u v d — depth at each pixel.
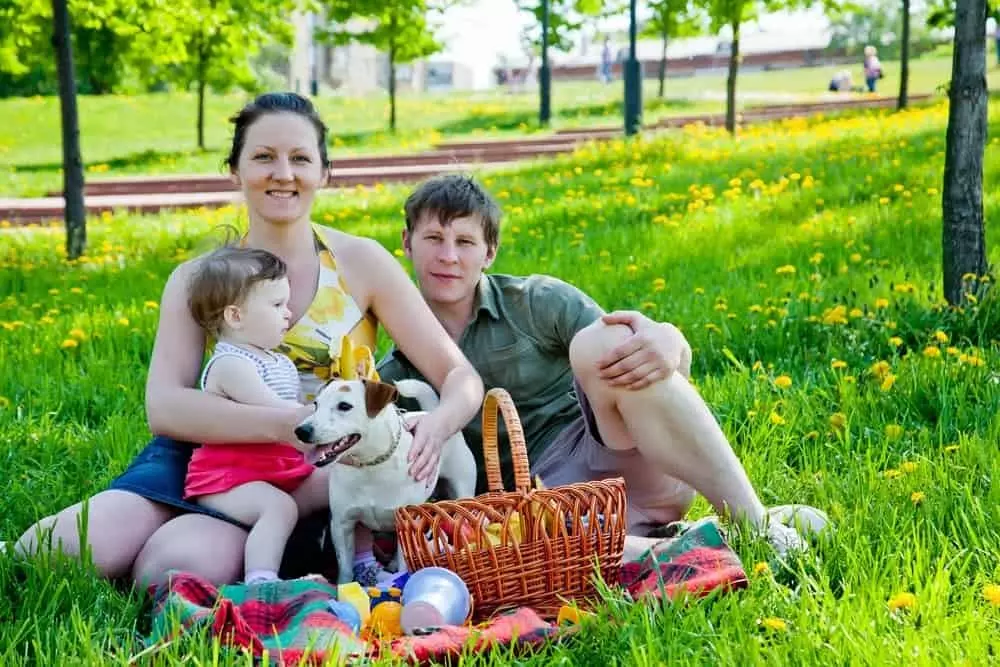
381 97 45.81
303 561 3.86
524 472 3.29
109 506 3.61
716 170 13.93
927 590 2.98
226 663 2.71
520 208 11.92
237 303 3.76
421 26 29.47
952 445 4.29
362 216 13.28
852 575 3.17
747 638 2.79
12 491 4.39
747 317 6.64
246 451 3.71
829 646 2.72
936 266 7.53
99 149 27.28
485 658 2.90
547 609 3.25
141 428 5.24
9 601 3.18
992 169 11.32
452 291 4.11
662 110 32.47
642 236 9.86
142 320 7.76
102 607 3.21
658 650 2.79
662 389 3.58
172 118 32.00
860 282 7.27
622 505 3.32
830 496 4.05
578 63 68.19
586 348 3.67
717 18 20.98
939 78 42.72
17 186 21.41
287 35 27.39
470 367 3.96
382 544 3.92
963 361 5.17
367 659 2.80
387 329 4.07
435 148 25.83
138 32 15.53
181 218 14.66
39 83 39.50
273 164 3.90
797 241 9.01
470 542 3.22
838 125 19.77
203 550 3.54
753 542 3.46
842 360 5.72
